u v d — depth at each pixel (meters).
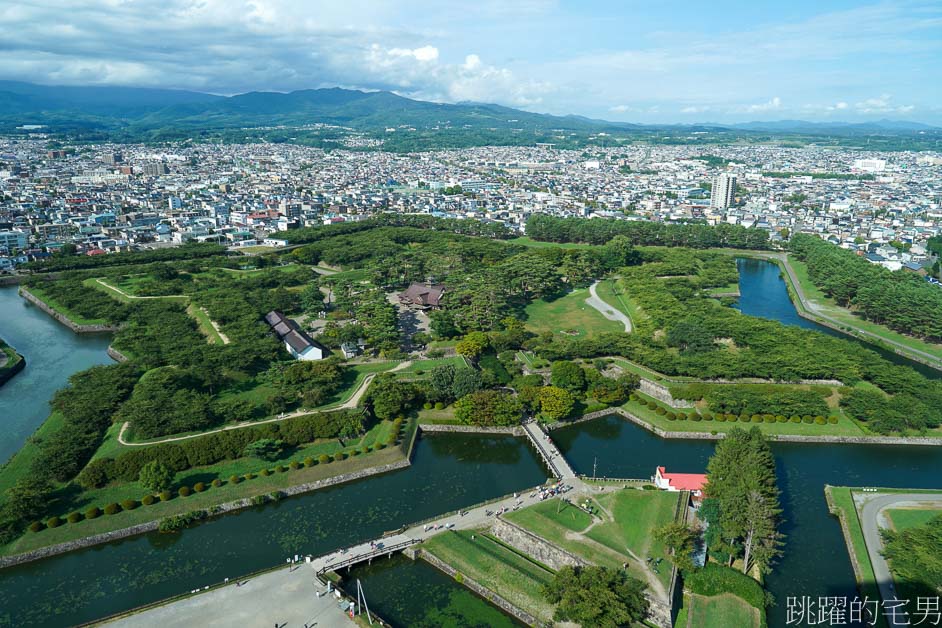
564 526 172.75
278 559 172.12
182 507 189.25
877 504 194.75
